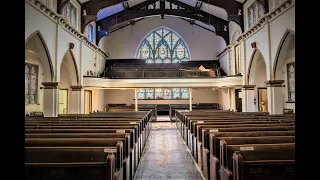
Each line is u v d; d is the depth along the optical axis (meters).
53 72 11.36
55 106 11.43
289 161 3.07
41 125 6.23
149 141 10.45
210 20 19.62
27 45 10.57
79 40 15.23
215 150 4.34
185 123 9.91
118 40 24.39
